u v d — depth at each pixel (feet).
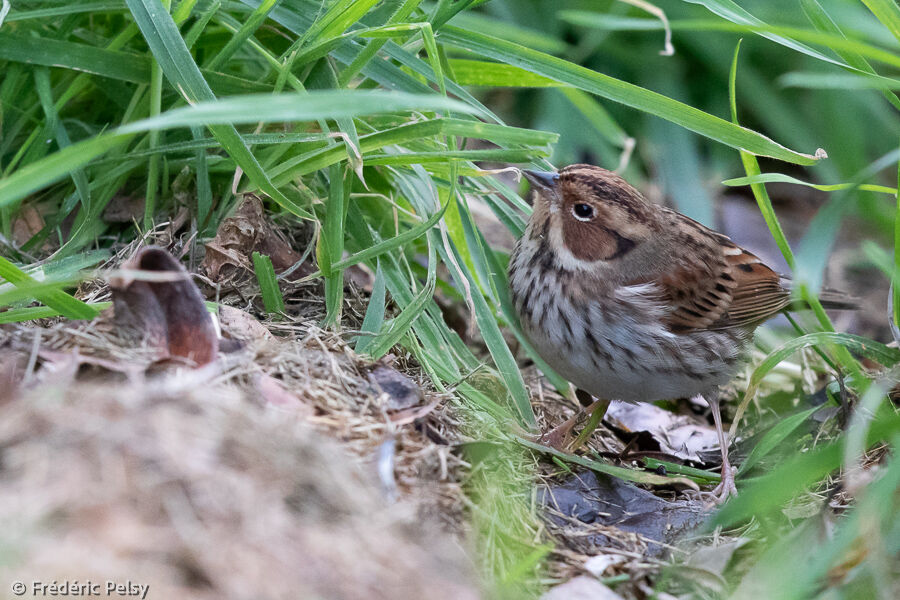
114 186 32.99
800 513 28.27
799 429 35.53
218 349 24.66
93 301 29.12
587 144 52.19
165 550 18.33
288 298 32.40
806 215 55.83
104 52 31.96
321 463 21.15
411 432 25.43
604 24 39.14
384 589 19.56
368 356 28.27
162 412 20.48
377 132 29.73
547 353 34.09
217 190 33.96
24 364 23.24
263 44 34.94
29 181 21.15
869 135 53.78
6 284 26.73
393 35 31.53
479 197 36.65
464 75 34.83
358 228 33.12
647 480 29.50
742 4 50.96
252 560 18.74
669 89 52.90
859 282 53.16
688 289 34.55
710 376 35.09
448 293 37.60
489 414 30.22
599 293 33.19
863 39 44.52
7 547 17.35
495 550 24.06
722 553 25.57
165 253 23.79
